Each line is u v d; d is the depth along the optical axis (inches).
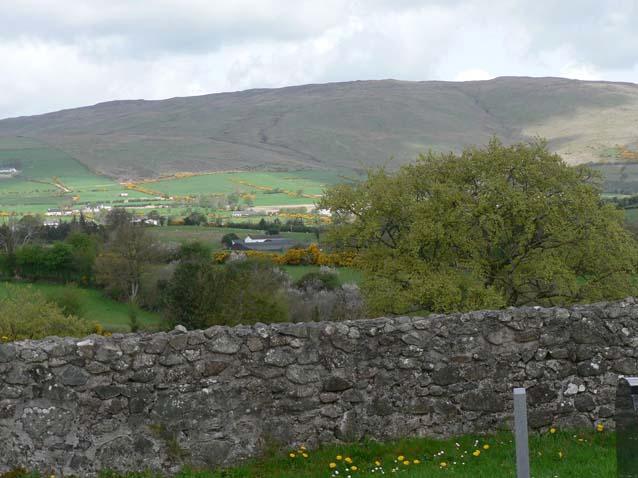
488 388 349.1
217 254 2760.8
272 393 332.2
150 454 315.9
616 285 1390.3
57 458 308.2
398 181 1583.4
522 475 209.5
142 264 2252.7
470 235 1454.2
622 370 357.7
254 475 310.8
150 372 320.8
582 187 1445.6
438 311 1369.3
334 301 1782.7
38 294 1423.5
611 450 316.5
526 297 1451.8
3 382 308.5
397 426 340.5
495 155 1502.2
